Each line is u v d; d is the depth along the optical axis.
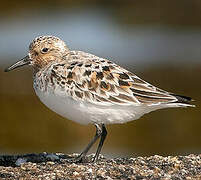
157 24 27.56
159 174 8.49
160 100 9.02
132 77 9.28
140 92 9.11
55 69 9.27
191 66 20.92
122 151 14.69
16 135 15.68
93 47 23.53
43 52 9.80
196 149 15.16
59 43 9.87
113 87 9.15
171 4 28.22
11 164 9.85
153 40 24.97
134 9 28.53
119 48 23.42
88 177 8.38
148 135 15.46
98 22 26.91
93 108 9.13
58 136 15.53
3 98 17.09
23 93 17.41
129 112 9.16
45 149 15.16
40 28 25.80
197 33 26.58
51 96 9.25
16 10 27.86
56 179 8.38
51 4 28.53
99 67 9.31
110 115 9.16
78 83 9.15
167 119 15.91
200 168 8.82
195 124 15.82
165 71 20.34
